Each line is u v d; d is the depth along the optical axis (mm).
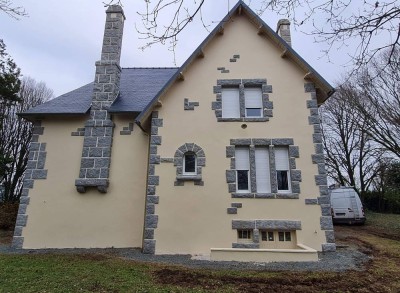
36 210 11844
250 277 7219
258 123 11586
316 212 10539
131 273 7426
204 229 10531
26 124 29344
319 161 11008
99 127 12461
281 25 15273
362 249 10695
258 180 11172
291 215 10547
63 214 11805
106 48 13734
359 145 30109
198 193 10891
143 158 12430
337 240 12656
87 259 9047
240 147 11562
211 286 6578
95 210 11875
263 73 12195
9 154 25703
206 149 11336
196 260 9281
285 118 11578
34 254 10000
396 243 11977
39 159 12383
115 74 13367
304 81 11977
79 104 13312
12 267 7781
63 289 6066
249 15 12836
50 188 12078
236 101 12141
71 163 12344
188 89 12062
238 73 12234
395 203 26984
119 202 11961
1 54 24125
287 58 12344
